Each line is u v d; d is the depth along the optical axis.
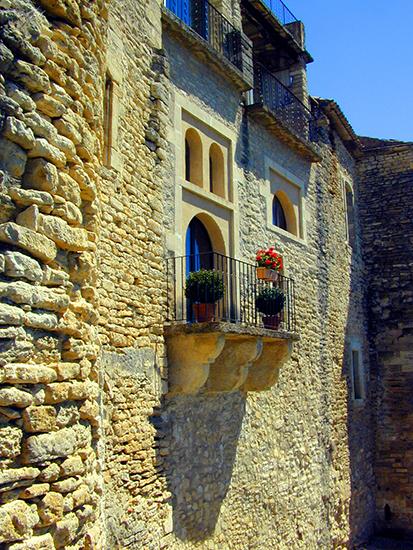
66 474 3.39
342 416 13.63
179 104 8.55
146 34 7.93
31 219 3.33
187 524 7.63
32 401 3.19
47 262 3.46
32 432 3.17
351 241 16.09
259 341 8.34
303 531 10.88
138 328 7.09
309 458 11.56
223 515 8.46
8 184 3.25
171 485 7.42
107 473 6.30
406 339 15.80
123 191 7.03
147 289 7.34
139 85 7.66
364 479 14.62
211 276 7.79
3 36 3.29
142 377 7.07
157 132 7.92
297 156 12.66
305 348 12.02
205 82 9.33
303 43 13.61
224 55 10.12
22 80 3.39
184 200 8.53
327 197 14.29
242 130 10.38
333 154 15.16
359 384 15.11
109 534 6.20
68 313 3.58
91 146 4.04
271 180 11.45
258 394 9.95
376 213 16.80
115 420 6.53
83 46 3.96
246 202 10.19
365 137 17.39
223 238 9.39
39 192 3.40
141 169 7.50
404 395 15.54
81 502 3.49
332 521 12.35
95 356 3.95
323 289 13.32
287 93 13.02
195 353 7.46
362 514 14.23
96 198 4.16
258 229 10.49
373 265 16.61
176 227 8.12
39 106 3.49
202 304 7.80
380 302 16.31
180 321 7.89
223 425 8.77
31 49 3.45
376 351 16.11
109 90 6.89
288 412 10.95
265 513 9.63
